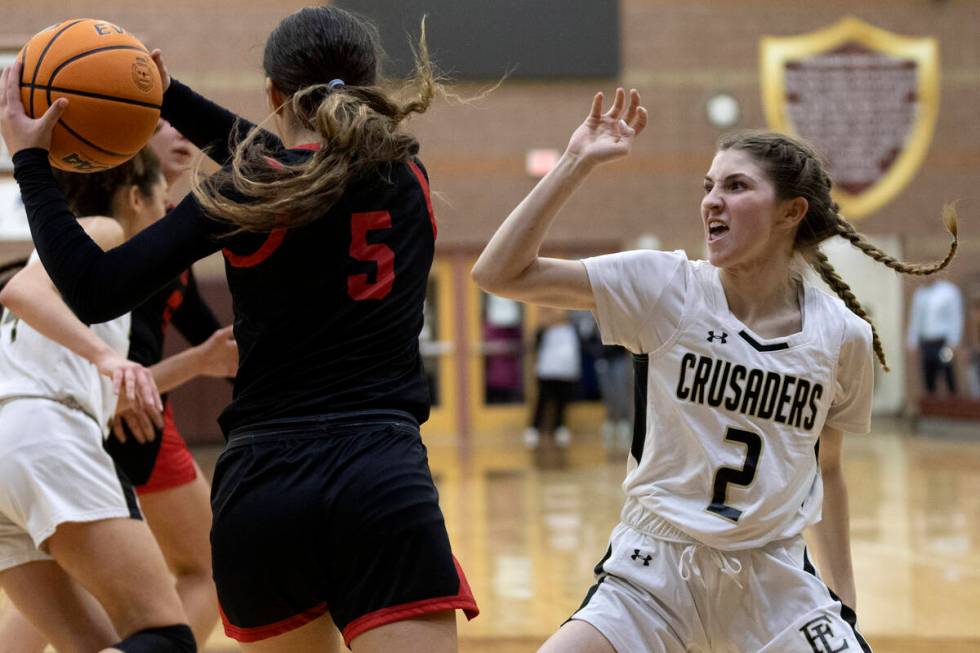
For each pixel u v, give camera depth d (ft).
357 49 7.27
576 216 52.01
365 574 6.48
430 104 7.38
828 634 7.59
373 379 6.81
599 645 7.45
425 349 53.01
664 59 51.93
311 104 7.09
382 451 6.63
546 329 50.80
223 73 48.91
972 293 49.62
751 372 7.85
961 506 27.55
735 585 7.73
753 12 52.24
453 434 53.21
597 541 23.07
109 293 6.46
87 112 7.29
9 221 45.34
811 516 8.00
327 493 6.51
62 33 7.39
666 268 8.13
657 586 7.72
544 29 50.88
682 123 52.08
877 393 59.21
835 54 52.49
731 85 52.21
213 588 11.51
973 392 48.26
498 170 51.34
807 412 7.94
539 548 22.34
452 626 6.60
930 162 52.95
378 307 6.86
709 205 7.96
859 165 52.70
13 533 9.34
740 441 7.84
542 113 51.16
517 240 7.59
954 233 8.41
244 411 6.80
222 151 8.01
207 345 10.87
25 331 9.49
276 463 6.59
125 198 10.12
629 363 51.01
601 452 44.55
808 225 8.30
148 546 9.28
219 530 6.73
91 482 9.11
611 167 51.98
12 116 7.11
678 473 7.94
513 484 33.65
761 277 8.16
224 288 47.93
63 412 9.23
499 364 53.88
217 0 48.93
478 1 50.08
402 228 7.06
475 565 20.59
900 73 52.75
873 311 58.85
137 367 8.56
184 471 11.36
